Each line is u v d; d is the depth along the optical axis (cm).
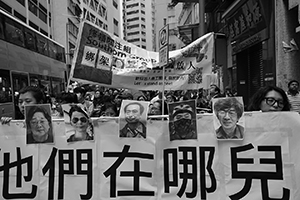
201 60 471
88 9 5088
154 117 282
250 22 1103
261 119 262
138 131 283
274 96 290
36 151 292
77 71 441
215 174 268
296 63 852
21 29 1040
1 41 889
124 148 284
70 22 3891
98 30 452
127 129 284
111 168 284
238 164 264
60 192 287
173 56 473
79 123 288
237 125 264
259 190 259
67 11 3731
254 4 1030
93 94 1109
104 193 283
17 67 982
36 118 291
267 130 261
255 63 1177
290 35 856
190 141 274
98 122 288
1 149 294
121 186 282
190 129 274
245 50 1240
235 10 1223
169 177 278
